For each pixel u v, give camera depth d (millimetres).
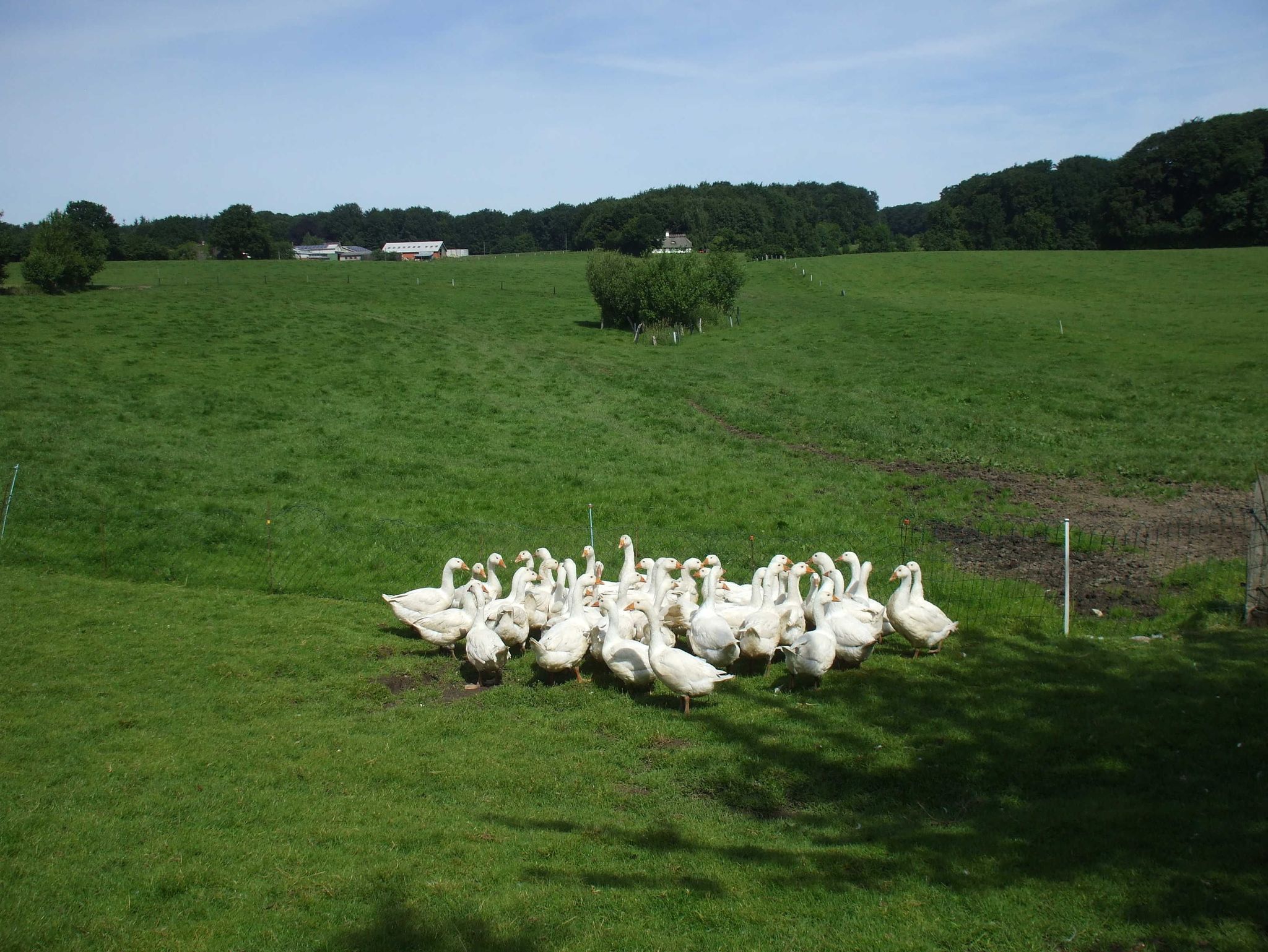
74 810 9273
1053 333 57125
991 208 143875
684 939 7121
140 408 35281
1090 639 14656
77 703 12484
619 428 36031
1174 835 8359
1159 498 25359
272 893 7793
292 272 90938
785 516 24109
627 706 12438
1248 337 52281
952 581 18312
